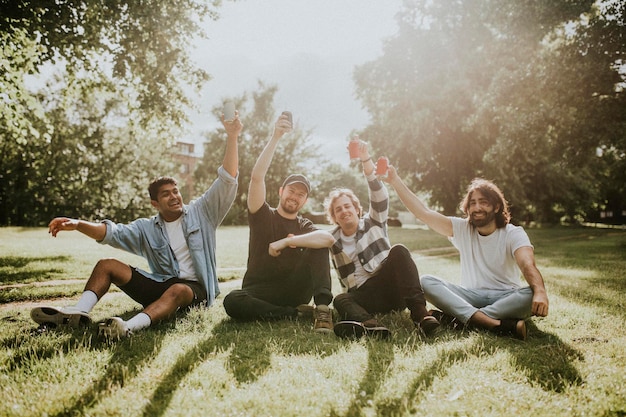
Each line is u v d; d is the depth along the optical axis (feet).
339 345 9.23
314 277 11.55
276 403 6.26
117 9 30.25
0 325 10.91
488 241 11.80
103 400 6.24
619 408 6.10
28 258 30.66
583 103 46.50
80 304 10.39
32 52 31.04
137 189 103.60
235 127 12.41
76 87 39.32
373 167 12.59
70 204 95.76
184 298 11.35
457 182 91.20
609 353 8.59
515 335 9.78
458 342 9.35
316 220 125.49
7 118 31.14
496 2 48.67
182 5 33.12
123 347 8.77
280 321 11.66
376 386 6.91
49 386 6.73
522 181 91.40
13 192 93.20
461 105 69.36
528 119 46.34
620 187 94.58
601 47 43.60
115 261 11.21
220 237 60.44
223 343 9.29
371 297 11.97
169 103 37.55
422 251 43.19
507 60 49.73
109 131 96.17
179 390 6.64
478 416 5.92
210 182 142.82
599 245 47.32
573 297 14.87
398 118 79.71
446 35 70.28
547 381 7.14
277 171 136.77
